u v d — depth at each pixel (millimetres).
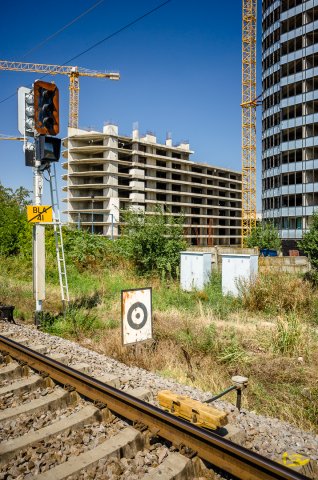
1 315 9219
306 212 52062
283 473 2979
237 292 13781
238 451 3244
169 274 17344
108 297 12812
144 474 3332
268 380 6645
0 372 5344
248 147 82000
